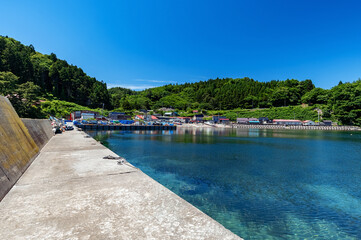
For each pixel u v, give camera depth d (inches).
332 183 499.8
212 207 361.7
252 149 1045.2
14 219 135.9
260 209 356.8
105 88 5123.0
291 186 474.6
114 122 3021.7
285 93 4886.8
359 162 749.3
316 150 1039.6
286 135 2076.8
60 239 112.0
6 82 1688.0
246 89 6176.2
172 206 163.9
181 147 1088.2
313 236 280.2
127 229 125.0
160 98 6806.1
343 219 326.6
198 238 116.3
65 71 4256.9
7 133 268.7
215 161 737.0
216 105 5679.1
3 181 191.3
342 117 3405.5
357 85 3944.4
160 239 114.0
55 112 3134.8
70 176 251.6
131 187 211.3
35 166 307.4
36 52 5275.6
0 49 3277.6
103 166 309.3
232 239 116.1
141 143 1250.0
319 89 4530.0
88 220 136.6
